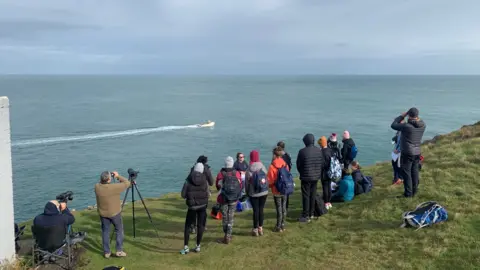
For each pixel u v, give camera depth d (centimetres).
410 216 857
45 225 726
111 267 726
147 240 959
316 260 767
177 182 3556
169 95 16900
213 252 845
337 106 11381
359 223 941
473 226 811
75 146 5372
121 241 834
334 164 1053
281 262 767
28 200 3067
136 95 16638
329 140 1176
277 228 944
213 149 5097
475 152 1401
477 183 1068
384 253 767
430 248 747
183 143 5578
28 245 866
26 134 6209
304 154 951
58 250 776
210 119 8294
